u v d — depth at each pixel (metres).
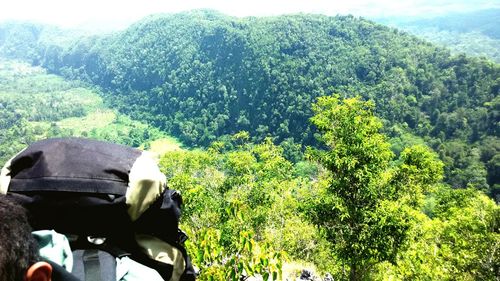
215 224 18.77
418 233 20.16
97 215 1.35
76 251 1.32
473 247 20.12
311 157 19.67
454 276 19.39
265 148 39.97
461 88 148.88
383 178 19.38
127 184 1.43
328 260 25.61
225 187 36.12
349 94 166.38
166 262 1.55
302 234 26.95
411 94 154.88
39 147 1.48
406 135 134.75
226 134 199.25
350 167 17.64
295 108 172.25
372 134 19.09
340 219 18.30
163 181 1.54
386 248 17.34
